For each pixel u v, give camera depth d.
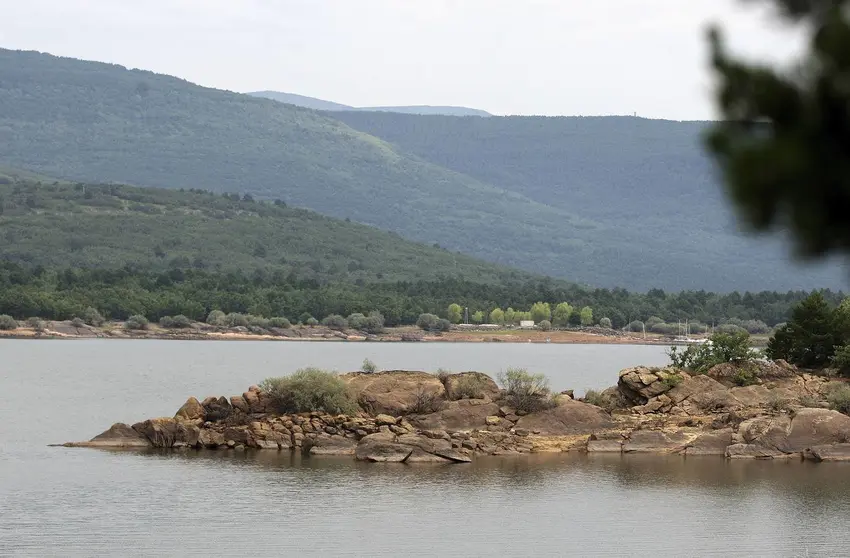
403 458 64.12
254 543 45.19
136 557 42.72
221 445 68.19
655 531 48.25
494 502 53.69
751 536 47.56
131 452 67.12
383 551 44.22
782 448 66.38
